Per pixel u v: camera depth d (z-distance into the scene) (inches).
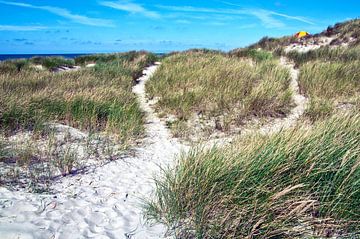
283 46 788.0
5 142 192.4
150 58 745.0
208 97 299.0
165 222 118.4
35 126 222.8
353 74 350.9
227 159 131.1
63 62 709.3
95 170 173.5
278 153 128.5
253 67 418.6
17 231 108.2
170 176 143.2
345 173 116.5
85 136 224.5
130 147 212.5
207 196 115.3
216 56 565.6
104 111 265.4
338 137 144.3
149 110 314.3
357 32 727.1
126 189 151.4
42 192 142.8
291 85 354.6
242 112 266.8
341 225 104.8
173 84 366.0
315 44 746.2
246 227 105.3
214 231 105.0
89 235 110.6
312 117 247.9
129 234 112.1
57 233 110.0
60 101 267.3
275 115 271.7
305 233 104.8
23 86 330.0
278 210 109.0
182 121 264.4
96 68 520.7
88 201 136.9
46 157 181.5
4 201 129.3
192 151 171.2
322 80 328.5
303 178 117.9
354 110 202.7
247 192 115.2
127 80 435.5
